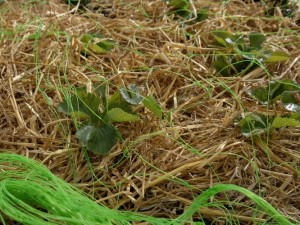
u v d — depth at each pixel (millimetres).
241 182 991
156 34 1408
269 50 1306
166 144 1039
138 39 1396
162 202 958
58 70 1188
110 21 1433
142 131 1066
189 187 970
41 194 890
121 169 1015
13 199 869
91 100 1059
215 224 933
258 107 1118
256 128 1037
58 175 999
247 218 924
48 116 1118
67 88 1168
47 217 855
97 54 1311
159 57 1284
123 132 1066
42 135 1081
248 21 1508
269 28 1479
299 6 1570
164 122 1090
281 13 1500
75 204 887
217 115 1131
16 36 1352
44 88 1184
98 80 1204
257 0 1641
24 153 1040
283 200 974
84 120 1082
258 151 1037
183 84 1218
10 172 958
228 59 1256
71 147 1043
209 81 1196
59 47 1296
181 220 878
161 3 1544
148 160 1008
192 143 1051
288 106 1062
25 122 1115
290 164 1029
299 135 1079
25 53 1290
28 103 1152
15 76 1218
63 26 1421
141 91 1148
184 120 1125
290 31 1439
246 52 1251
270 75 1245
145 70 1255
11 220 908
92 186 982
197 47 1319
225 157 1013
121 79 1162
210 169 1006
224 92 1191
